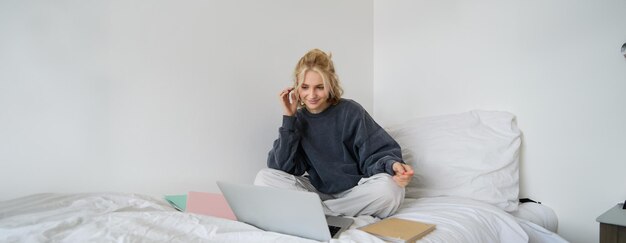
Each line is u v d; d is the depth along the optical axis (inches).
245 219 34.9
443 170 54.6
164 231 26.9
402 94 75.8
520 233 40.1
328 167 50.1
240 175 58.7
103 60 45.4
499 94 59.8
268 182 47.4
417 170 56.7
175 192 51.4
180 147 52.0
